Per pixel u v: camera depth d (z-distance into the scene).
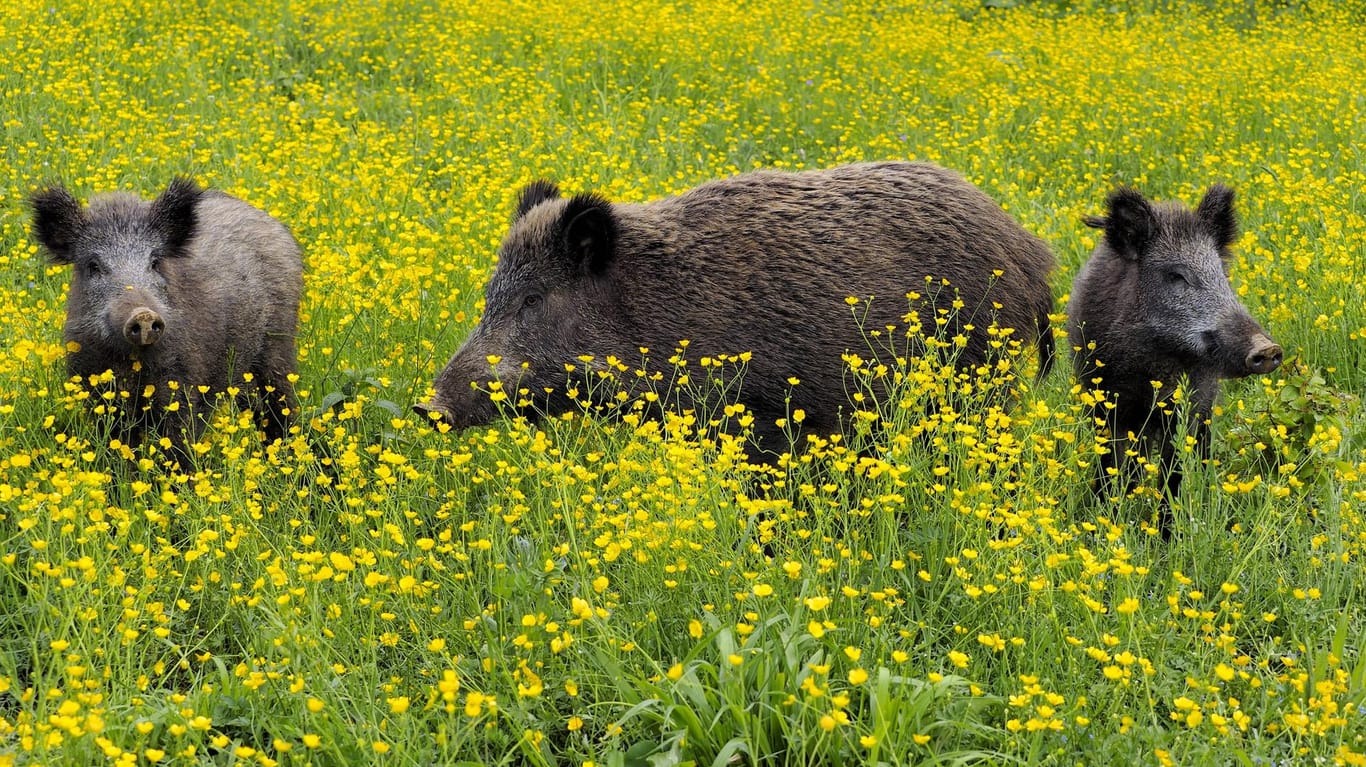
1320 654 7.12
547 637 7.44
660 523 7.78
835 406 10.17
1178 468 10.69
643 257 10.08
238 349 11.02
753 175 10.59
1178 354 10.84
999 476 8.59
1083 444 9.86
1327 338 12.77
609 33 24.42
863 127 21.03
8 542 8.43
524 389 9.86
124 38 21.72
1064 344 11.83
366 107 20.52
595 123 19.42
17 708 7.58
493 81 21.09
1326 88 22.30
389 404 10.41
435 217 16.11
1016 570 7.45
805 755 6.62
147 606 7.34
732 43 24.84
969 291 10.48
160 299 9.94
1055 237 15.55
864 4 29.48
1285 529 8.69
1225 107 21.66
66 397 9.87
